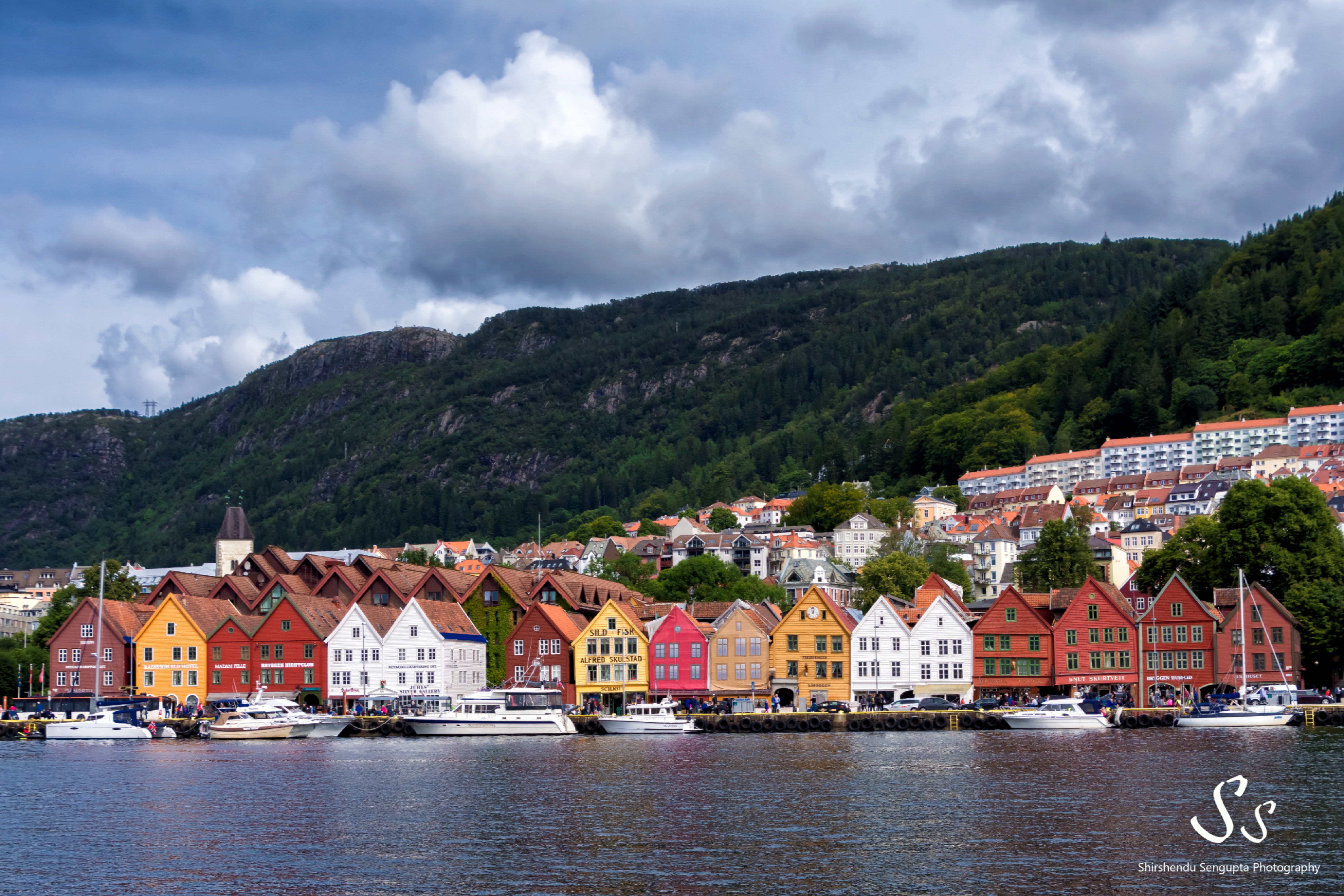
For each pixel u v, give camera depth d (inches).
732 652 6314.0
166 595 6683.1
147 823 3250.5
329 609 6648.6
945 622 6225.4
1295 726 5506.9
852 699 6215.6
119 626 6668.3
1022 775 3905.0
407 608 6274.6
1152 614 6117.1
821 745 5039.4
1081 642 6136.8
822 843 2888.8
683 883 2544.3
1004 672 6176.2
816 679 6269.7
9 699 6638.8
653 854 2797.7
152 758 4872.0
